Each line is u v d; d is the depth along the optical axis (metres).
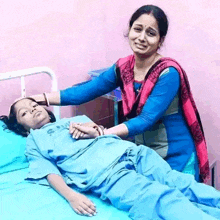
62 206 1.42
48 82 2.31
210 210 1.32
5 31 2.07
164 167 1.49
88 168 1.50
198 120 1.69
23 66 2.19
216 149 2.27
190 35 2.17
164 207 1.27
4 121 1.88
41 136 1.69
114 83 1.77
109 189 1.41
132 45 1.59
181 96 1.61
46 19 2.21
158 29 1.54
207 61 2.15
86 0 2.37
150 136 1.70
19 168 1.71
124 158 1.53
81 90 1.80
